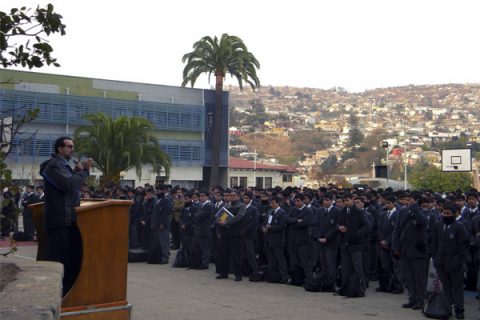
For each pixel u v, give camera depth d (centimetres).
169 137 4488
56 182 625
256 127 16225
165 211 1616
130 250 1670
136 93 4338
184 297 1100
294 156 13738
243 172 5319
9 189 438
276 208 1311
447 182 4341
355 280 1139
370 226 1159
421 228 1035
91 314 624
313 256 1278
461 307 972
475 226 1120
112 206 648
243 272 1392
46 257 652
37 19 471
